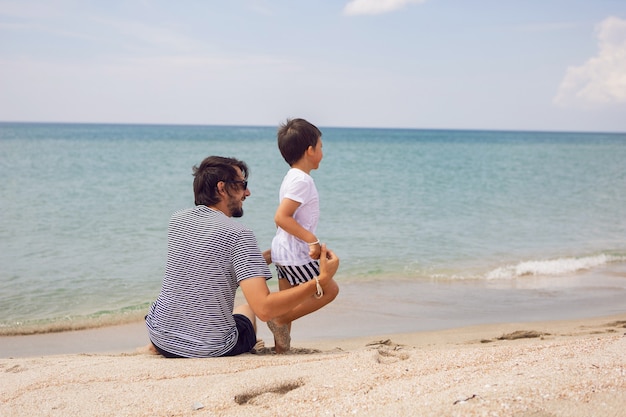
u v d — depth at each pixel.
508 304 7.25
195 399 2.66
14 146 45.22
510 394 2.29
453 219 14.30
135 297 7.31
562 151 55.78
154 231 11.61
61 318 6.48
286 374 2.89
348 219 13.87
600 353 2.83
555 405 2.20
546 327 5.95
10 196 16.36
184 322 3.39
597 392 2.29
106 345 5.62
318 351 4.01
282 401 2.57
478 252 10.55
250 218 13.42
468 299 7.48
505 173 28.41
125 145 51.97
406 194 19.23
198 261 3.38
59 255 9.42
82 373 3.09
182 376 3.00
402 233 12.19
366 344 5.27
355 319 6.48
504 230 12.94
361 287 8.06
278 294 3.27
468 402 2.25
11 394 2.86
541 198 18.98
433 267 9.33
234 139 81.62
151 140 69.38
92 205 15.16
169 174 24.17
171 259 3.47
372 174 26.30
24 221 12.46
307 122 3.89
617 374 2.45
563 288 8.18
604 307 7.13
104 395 2.76
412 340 5.46
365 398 2.48
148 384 2.88
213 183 3.53
